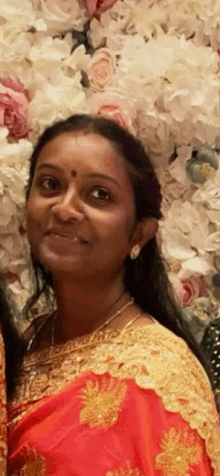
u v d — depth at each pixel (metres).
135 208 1.21
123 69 1.83
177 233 1.91
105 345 1.18
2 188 1.64
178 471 1.07
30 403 1.17
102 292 1.23
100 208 1.18
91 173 1.17
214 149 1.93
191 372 1.15
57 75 1.79
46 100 1.72
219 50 1.94
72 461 1.07
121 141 1.21
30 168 1.29
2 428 1.10
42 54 1.77
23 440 1.12
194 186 1.93
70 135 1.20
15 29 1.73
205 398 1.17
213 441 1.11
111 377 1.12
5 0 1.73
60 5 1.84
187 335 1.36
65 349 1.21
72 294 1.22
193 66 1.83
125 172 1.19
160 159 1.90
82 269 1.18
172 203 1.93
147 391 1.10
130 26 1.89
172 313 1.34
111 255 1.20
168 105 1.82
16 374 1.23
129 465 1.06
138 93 1.81
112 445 1.08
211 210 1.92
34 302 1.42
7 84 1.72
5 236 1.72
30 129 1.73
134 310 1.25
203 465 1.09
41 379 1.19
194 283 1.93
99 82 1.85
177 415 1.09
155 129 1.85
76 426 1.10
